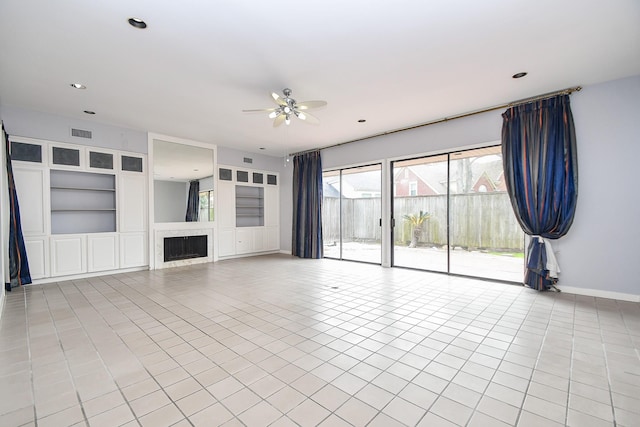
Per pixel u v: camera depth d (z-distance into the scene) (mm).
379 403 1746
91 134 5102
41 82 3604
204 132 5809
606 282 3736
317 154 7168
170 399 1790
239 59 3102
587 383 1936
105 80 3562
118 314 3266
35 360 2256
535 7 2322
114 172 5348
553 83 3695
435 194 6812
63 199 5012
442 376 2033
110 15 2385
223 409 1696
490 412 1661
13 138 4375
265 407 1711
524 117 4152
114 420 1606
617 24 2529
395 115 4816
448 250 5246
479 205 6227
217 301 3742
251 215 7949
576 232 3912
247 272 5551
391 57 3074
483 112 4602
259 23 2506
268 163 8078
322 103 3455
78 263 4949
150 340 2609
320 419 1608
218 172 6969
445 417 1623
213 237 6801
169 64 3193
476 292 4102
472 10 2357
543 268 3994
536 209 4055
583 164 3822
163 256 5953
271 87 3770
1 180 3477
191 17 2420
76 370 2117
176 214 6176
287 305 3576
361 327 2893
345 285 4531
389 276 5145
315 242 7168
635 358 2254
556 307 3430
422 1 2250
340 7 2309
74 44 2799
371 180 8711
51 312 3326
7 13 2334
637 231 3539
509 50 2949
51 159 4703
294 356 2318
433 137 5215
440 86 3760
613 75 3500
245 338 2648
